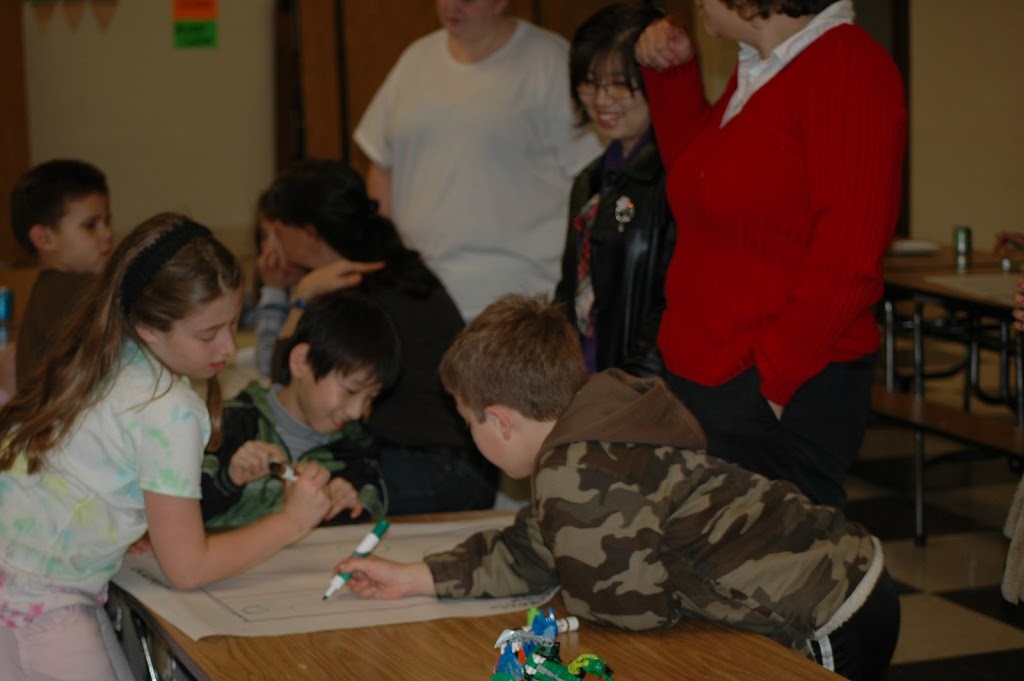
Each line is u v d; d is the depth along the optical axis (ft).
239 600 5.52
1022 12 20.40
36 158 18.49
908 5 20.90
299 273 10.27
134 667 6.54
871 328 6.53
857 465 15.17
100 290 5.66
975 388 14.96
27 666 5.52
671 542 5.13
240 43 19.21
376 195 11.02
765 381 6.25
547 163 10.23
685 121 7.58
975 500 13.69
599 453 5.07
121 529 5.69
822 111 6.09
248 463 6.64
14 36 17.52
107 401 5.56
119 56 18.70
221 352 5.75
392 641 4.99
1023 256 14.06
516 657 4.26
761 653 4.80
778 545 5.17
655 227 7.72
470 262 10.09
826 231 6.02
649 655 4.79
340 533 6.72
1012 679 9.00
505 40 10.05
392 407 8.43
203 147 19.30
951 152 21.17
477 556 5.64
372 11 18.26
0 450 5.71
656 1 17.57
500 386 5.43
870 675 5.40
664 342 7.16
